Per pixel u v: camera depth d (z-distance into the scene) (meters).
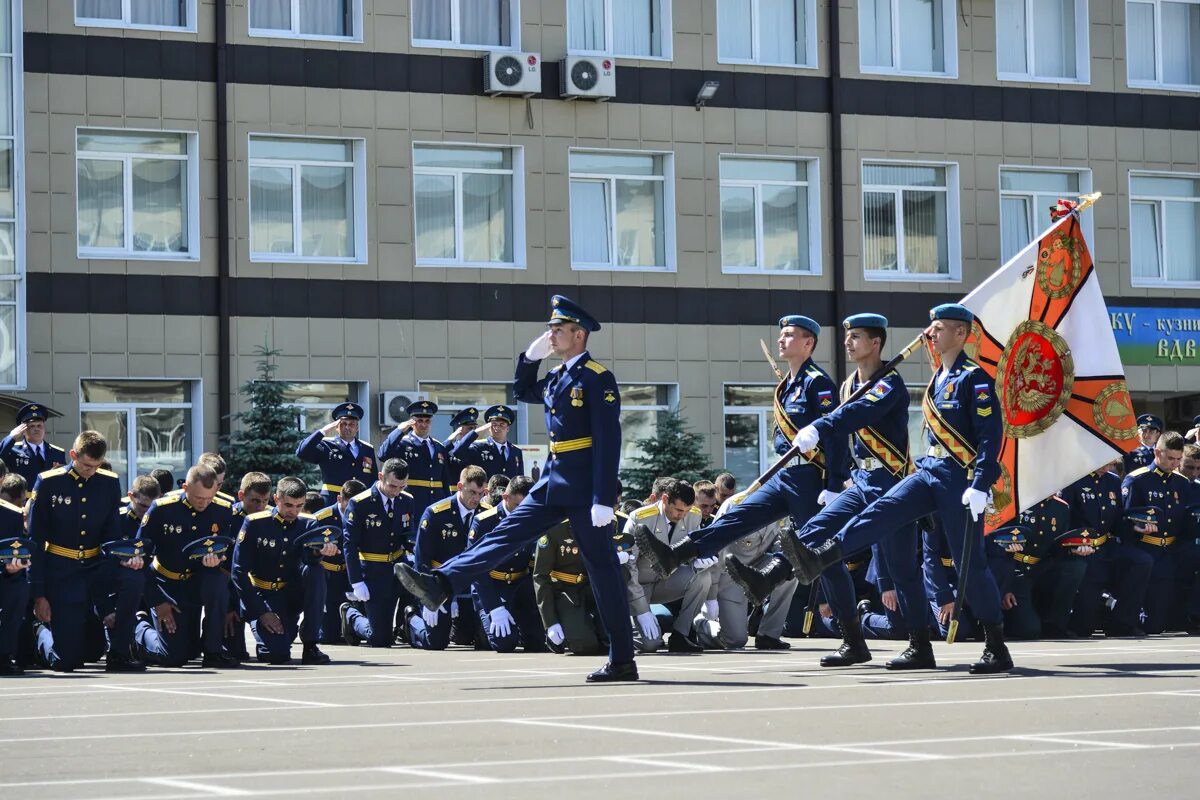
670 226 27.03
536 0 26.42
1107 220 29.28
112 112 24.19
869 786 5.64
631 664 10.38
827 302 27.72
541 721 7.85
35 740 7.46
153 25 24.52
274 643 13.77
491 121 26.06
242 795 5.60
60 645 13.09
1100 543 16.45
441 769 6.23
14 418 23.64
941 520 10.45
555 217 26.36
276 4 25.31
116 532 13.47
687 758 6.41
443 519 15.69
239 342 24.67
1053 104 29.05
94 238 24.28
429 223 25.92
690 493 14.75
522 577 15.20
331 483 19.12
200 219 24.59
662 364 26.83
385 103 25.52
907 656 10.90
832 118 27.81
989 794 5.46
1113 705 8.20
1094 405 12.18
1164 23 30.00
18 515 13.18
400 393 25.19
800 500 10.97
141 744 7.20
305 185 25.33
